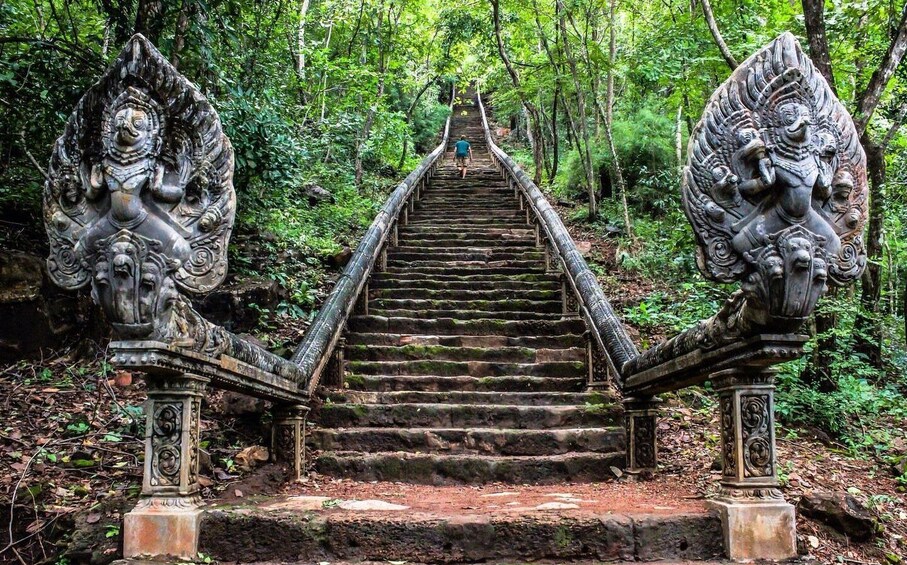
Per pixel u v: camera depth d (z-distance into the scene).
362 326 6.23
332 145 11.30
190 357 2.69
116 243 2.52
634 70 10.37
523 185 10.19
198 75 5.55
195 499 2.86
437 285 7.32
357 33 14.07
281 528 2.82
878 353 6.46
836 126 2.62
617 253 9.43
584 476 4.20
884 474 4.41
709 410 5.19
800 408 5.15
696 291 6.96
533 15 12.80
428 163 12.49
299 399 4.04
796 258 2.45
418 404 4.84
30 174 5.92
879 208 6.31
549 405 4.99
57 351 5.06
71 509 3.40
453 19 15.55
